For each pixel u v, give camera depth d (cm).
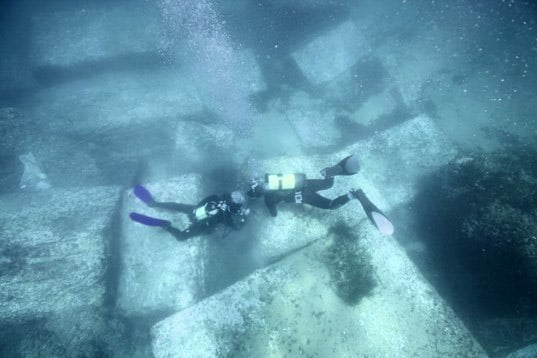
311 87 652
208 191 506
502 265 405
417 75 632
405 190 483
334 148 579
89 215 445
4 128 539
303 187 351
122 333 397
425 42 678
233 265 445
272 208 379
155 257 423
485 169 476
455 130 555
